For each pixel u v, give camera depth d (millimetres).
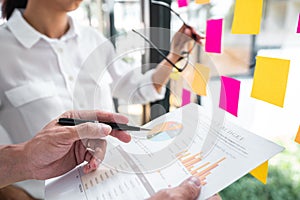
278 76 338
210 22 473
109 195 349
